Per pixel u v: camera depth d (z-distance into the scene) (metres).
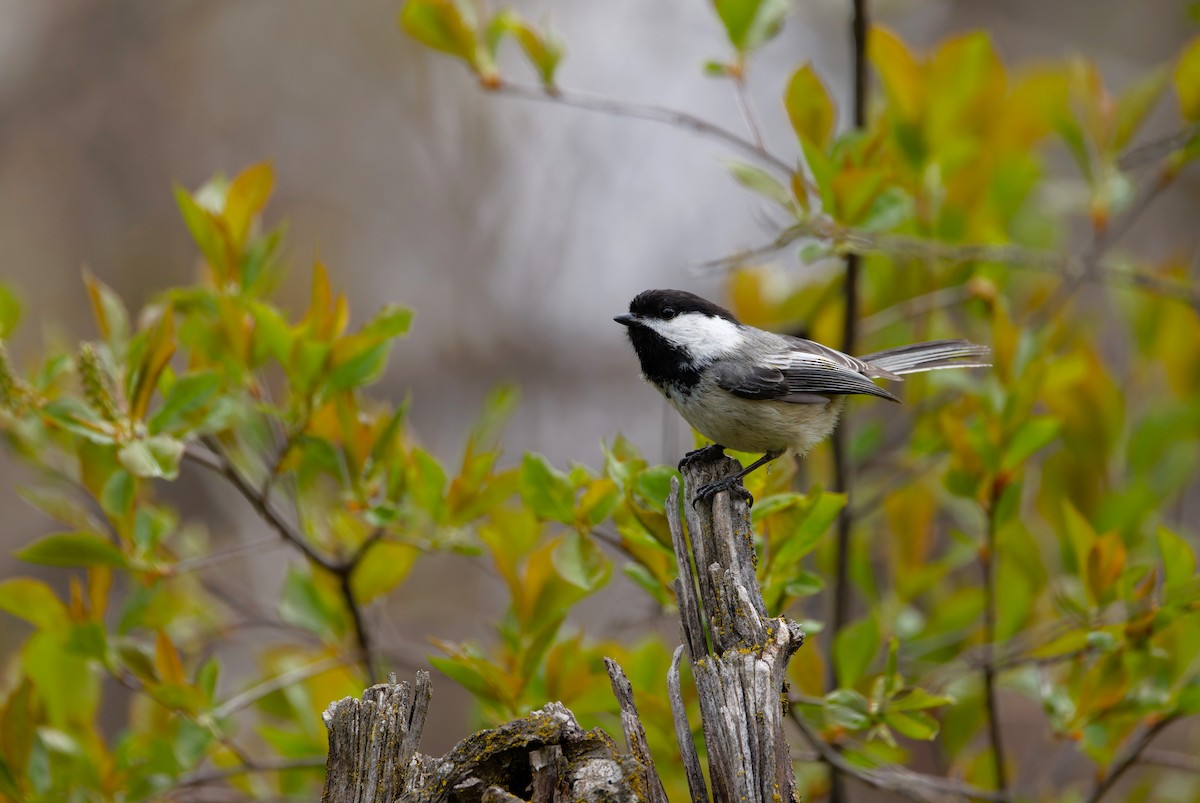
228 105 19.62
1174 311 11.23
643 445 17.78
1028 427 8.61
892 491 10.29
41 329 17.55
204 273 9.91
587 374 18.53
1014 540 9.88
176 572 8.24
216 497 15.67
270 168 8.78
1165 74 10.36
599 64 18.70
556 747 5.07
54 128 18.77
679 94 18.53
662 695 8.32
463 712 15.72
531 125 18.98
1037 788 10.23
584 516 7.55
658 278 18.45
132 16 19.33
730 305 12.61
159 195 18.89
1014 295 12.52
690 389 8.87
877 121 11.13
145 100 19.20
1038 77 11.40
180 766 8.27
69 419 7.45
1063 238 12.87
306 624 9.36
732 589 5.60
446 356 18.75
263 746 11.12
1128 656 8.13
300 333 8.11
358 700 5.25
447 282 19.02
